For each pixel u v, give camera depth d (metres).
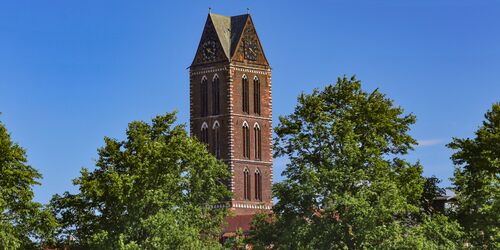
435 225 126.88
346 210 125.00
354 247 126.12
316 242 126.50
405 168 140.12
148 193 132.25
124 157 136.00
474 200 128.75
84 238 136.75
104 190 132.75
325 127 132.25
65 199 137.25
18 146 131.38
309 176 127.69
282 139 135.12
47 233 131.88
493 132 138.88
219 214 151.25
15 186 130.50
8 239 125.25
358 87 141.50
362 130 139.62
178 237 128.88
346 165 130.00
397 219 134.88
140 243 132.25
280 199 131.38
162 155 135.12
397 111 145.00
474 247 126.12
